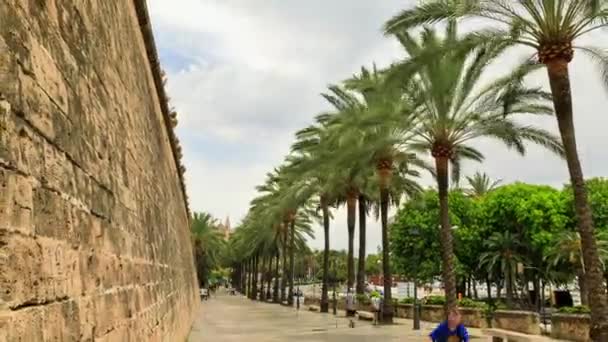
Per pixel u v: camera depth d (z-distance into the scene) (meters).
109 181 6.84
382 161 33.28
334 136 33.28
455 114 24.28
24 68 3.93
